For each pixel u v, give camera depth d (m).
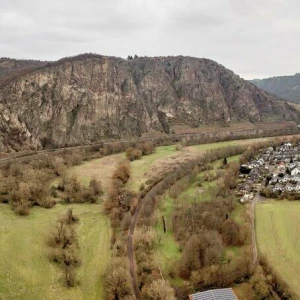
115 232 116.12
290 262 95.94
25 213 124.25
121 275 87.19
